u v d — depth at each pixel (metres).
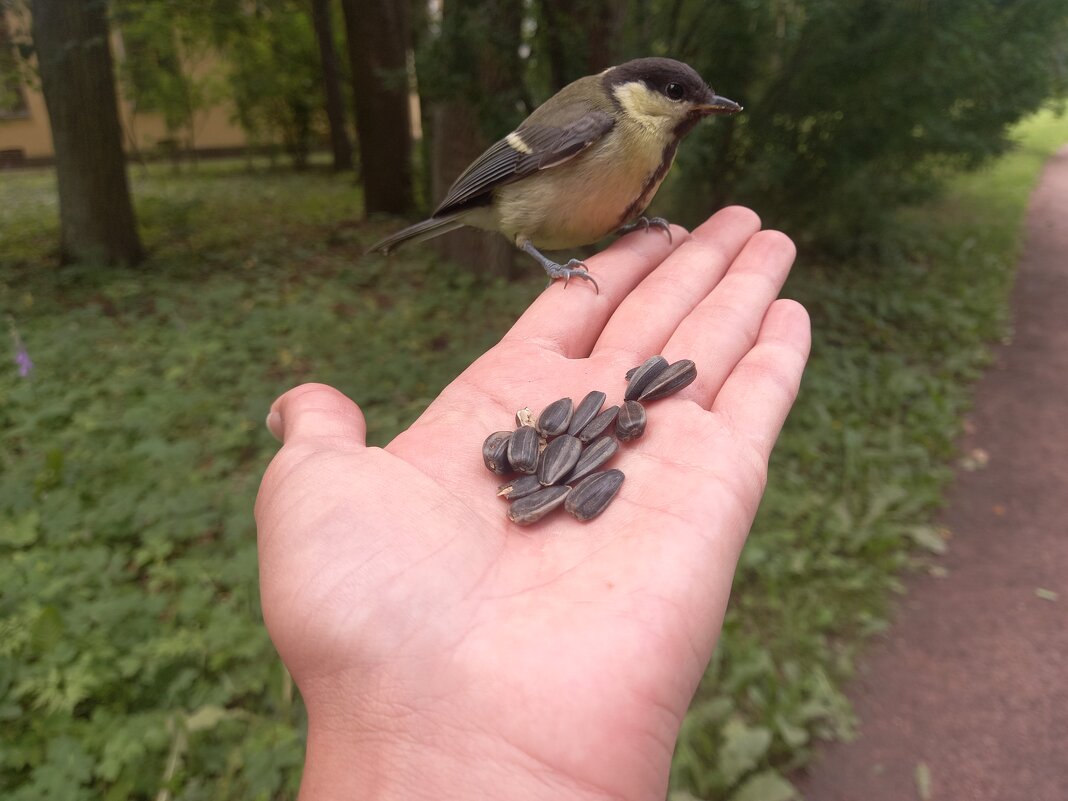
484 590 0.12
